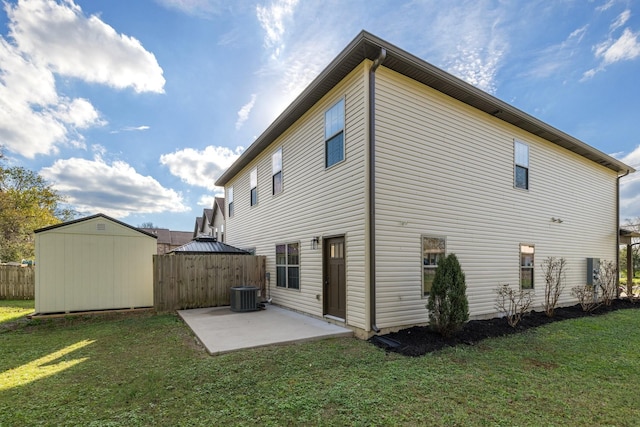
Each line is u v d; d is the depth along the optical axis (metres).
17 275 12.52
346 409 3.15
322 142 7.45
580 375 4.27
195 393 3.47
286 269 9.03
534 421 3.00
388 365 4.45
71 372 4.16
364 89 6.05
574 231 10.57
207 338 5.61
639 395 3.64
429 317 5.97
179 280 9.03
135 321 7.64
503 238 8.31
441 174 7.09
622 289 12.50
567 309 9.36
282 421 2.92
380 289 5.97
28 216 19.55
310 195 7.89
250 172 12.26
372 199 5.86
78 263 8.37
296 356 4.76
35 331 6.81
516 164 8.82
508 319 7.35
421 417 3.02
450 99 7.40
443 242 7.04
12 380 3.89
